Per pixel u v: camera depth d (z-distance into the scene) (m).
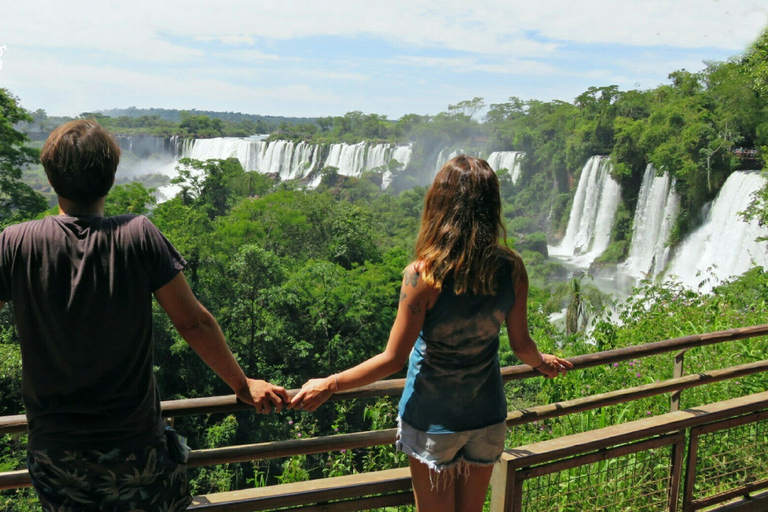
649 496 2.81
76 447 1.42
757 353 4.28
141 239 1.45
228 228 45.38
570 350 6.02
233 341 32.84
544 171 81.81
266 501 1.94
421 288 1.68
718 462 2.96
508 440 4.14
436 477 1.83
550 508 2.56
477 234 1.66
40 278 1.39
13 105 37.38
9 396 22.02
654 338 5.55
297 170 115.56
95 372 1.42
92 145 1.44
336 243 51.09
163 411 1.75
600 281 52.16
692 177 46.75
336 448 1.98
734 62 47.75
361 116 170.12
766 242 33.16
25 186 38.06
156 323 28.34
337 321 33.94
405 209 94.25
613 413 3.96
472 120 122.94
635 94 75.00
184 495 1.61
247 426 25.31
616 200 58.47
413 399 1.80
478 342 1.74
